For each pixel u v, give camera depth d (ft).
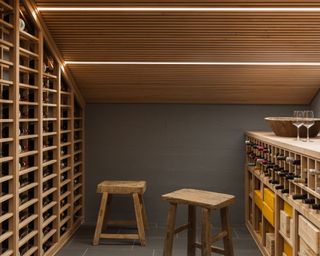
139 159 15.94
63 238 13.24
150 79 14.12
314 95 15.07
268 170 11.73
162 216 15.93
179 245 13.28
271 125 12.38
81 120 15.79
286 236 9.40
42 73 10.96
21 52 9.86
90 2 10.22
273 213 10.82
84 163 15.92
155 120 15.88
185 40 11.82
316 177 7.78
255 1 10.03
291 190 9.38
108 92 15.10
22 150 10.31
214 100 15.55
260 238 12.84
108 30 11.43
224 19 10.83
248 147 15.19
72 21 11.06
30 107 10.87
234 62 12.97
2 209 9.55
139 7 10.39
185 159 15.90
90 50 12.42
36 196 10.82
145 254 12.39
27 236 10.21
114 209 15.88
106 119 15.92
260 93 14.98
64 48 12.34
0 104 9.04
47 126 12.28
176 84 14.44
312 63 12.95
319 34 11.38
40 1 10.24
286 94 15.05
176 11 10.54
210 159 15.89
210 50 12.26
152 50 12.33
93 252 12.55
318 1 9.94
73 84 14.19
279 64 13.08
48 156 12.44
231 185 15.87
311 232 7.47
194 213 11.27
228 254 10.78
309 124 10.57
